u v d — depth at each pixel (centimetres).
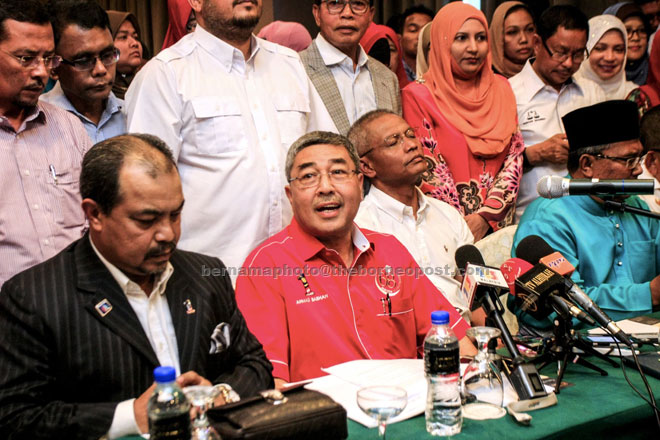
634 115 322
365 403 176
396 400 176
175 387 162
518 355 215
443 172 405
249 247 332
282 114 348
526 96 455
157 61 330
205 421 169
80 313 203
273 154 340
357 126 346
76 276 208
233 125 331
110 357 203
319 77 404
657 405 212
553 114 451
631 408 207
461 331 283
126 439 188
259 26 580
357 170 280
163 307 220
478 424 197
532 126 449
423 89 422
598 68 492
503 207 402
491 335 212
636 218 336
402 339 281
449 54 413
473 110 413
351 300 272
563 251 327
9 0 268
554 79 447
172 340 219
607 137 322
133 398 204
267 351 258
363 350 267
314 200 265
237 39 339
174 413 159
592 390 221
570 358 250
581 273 329
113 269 209
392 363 242
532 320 302
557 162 419
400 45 521
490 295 229
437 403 192
